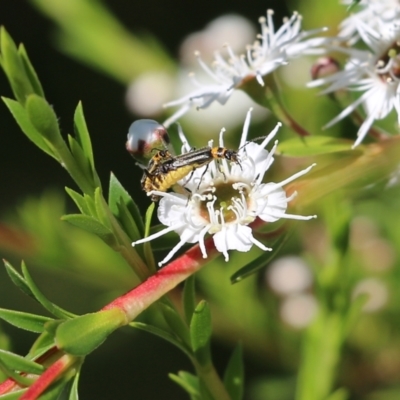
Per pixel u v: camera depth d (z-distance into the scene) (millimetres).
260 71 125
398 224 159
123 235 113
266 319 161
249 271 116
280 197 115
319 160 131
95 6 178
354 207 156
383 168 121
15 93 112
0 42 110
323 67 126
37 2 179
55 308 110
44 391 107
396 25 125
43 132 111
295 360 161
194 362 118
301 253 166
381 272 160
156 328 117
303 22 162
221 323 161
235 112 162
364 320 161
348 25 130
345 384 162
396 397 161
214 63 129
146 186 115
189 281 118
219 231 114
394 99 123
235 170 117
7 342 133
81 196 114
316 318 143
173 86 173
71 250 155
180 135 120
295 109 156
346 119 139
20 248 153
